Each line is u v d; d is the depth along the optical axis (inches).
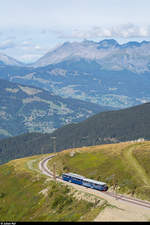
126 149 6102.4
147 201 3804.1
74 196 3735.2
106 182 4633.4
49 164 6245.1
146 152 5580.7
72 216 3159.5
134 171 4785.9
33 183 4771.2
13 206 4323.3
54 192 4057.6
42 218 3523.6
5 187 5132.9
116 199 3841.0
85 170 5324.8
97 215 2950.3
